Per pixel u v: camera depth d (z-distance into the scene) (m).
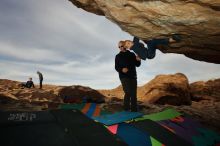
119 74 5.75
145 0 4.60
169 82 13.48
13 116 2.94
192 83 18.53
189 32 5.75
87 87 10.20
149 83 14.43
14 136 2.52
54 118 3.12
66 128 2.91
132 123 3.96
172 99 12.91
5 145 2.35
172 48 7.57
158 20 5.28
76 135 2.82
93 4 6.48
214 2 3.97
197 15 4.62
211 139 4.91
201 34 5.80
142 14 5.22
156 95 12.98
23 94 9.42
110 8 5.47
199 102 15.63
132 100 5.67
